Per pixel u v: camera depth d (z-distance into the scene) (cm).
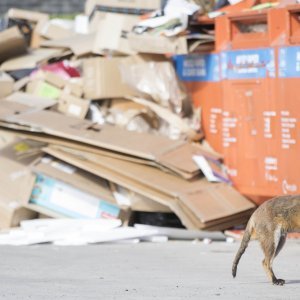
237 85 2866
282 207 1858
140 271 2070
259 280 1898
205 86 3033
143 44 3000
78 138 2844
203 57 3020
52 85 3222
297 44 2675
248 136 2845
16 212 2845
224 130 2933
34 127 2883
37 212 2952
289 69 2700
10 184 2897
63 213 2853
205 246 2584
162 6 3325
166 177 2805
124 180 2797
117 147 2820
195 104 3084
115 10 3688
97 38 3300
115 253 2428
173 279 1920
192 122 3048
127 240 2669
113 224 2738
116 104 3150
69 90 3173
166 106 3042
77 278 1945
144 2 3656
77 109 3116
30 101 3130
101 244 2644
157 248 2542
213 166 2895
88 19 3847
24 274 2012
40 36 3812
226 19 2877
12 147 3016
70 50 3412
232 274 1914
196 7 2944
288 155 2723
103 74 3114
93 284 1831
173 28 2919
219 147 2981
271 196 2795
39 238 2647
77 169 2912
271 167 2780
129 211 2839
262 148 2803
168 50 2925
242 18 2834
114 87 3119
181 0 2981
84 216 2845
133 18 3297
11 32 3406
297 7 2653
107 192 2864
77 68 3288
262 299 1588
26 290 1728
